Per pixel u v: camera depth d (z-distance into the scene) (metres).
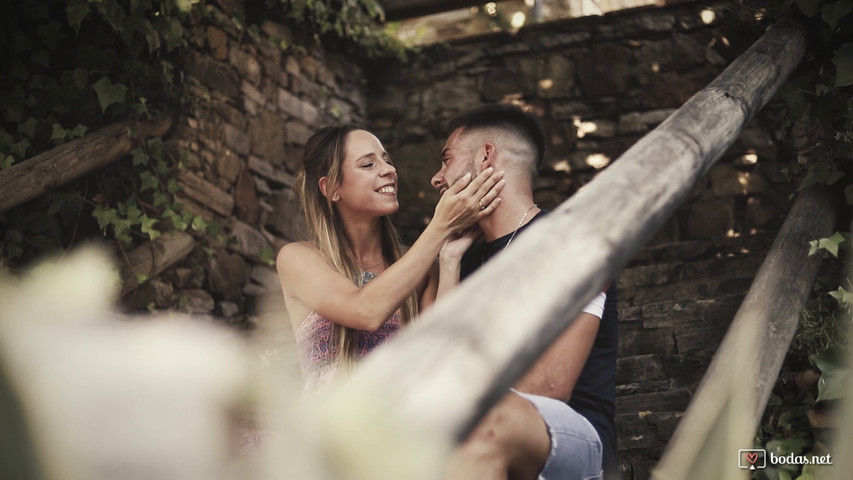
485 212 2.27
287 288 2.44
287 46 5.27
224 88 4.63
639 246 0.88
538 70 5.80
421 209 5.88
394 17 6.27
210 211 4.36
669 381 3.32
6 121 3.75
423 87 6.07
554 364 1.76
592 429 1.68
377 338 2.33
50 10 3.90
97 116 3.96
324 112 5.61
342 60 5.89
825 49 3.02
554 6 6.78
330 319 2.26
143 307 3.89
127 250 3.94
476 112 2.44
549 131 5.66
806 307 2.60
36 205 3.69
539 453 1.54
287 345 3.69
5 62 3.77
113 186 3.98
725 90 2.24
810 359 2.58
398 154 6.02
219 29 4.63
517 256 0.62
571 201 0.79
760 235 4.52
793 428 2.57
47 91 3.84
